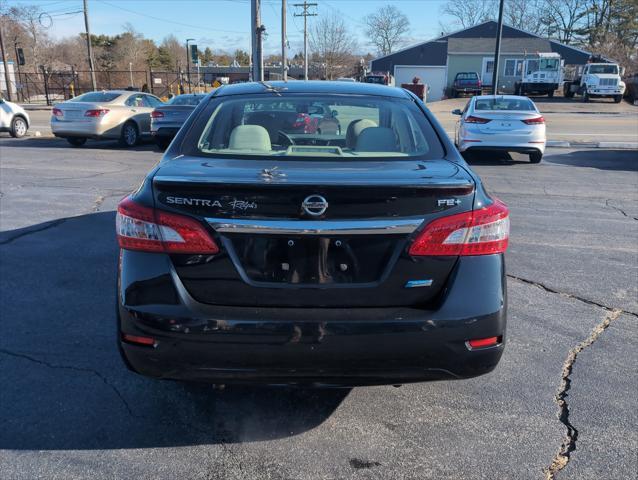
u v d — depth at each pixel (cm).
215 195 250
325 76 6788
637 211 797
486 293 258
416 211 254
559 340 395
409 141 327
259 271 256
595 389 332
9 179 972
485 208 264
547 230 686
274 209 249
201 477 259
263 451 278
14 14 6038
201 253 253
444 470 265
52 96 5112
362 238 254
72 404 313
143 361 257
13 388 328
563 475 261
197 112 351
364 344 248
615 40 6269
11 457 270
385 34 7912
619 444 283
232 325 247
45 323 411
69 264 536
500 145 1203
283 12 3784
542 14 6931
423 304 259
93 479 256
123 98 1551
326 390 333
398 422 302
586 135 1884
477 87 4350
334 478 259
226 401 320
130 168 1127
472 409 313
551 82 4153
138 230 259
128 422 299
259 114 353
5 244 595
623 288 495
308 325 247
